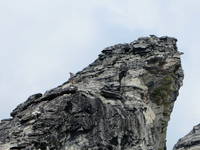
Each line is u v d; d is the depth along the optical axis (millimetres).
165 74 81250
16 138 68375
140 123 73812
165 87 81062
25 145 67250
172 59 82125
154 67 80625
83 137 69062
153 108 79375
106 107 71500
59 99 72312
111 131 70125
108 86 75500
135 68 79688
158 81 80625
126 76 78812
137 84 78250
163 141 80250
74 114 70062
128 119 72312
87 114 70125
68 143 68625
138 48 81812
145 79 79562
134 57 81062
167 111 81312
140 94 77688
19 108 74875
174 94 82500
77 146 68438
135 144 71938
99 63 80438
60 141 68562
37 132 68750
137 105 75125
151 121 77125
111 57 80812
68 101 71188
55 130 69062
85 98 71125
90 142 68875
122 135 70750
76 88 73062
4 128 71312
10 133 69500
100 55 81750
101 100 72062
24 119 70812
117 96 73938
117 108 72250
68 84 77125
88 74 78125
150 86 79750
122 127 71188
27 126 70062
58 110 70750
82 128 69250
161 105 80375
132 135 72000
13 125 71438
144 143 73062
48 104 72312
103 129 69875
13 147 66812
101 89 74438
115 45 82625
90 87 74500
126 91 76875
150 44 82312
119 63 79875
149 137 74812
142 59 80812
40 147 67875
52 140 68375
